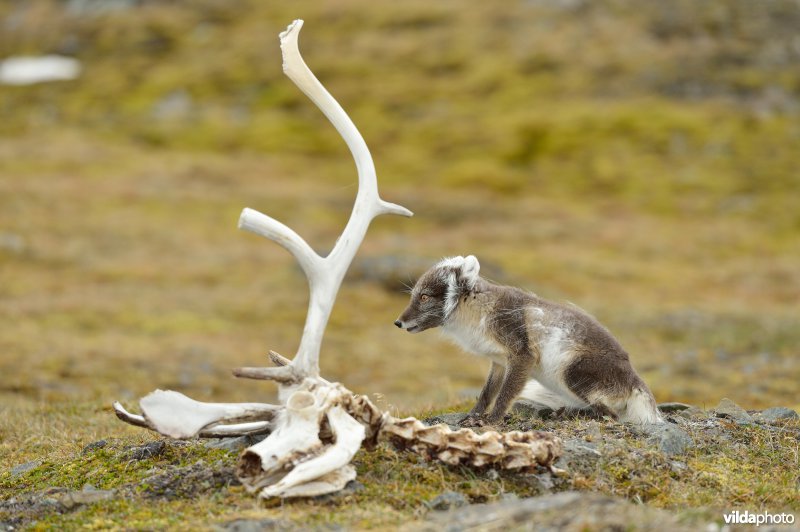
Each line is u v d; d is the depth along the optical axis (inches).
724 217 2181.3
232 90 3142.2
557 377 406.0
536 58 3243.1
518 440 320.2
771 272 1678.2
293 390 322.7
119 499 306.7
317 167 2536.9
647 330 1124.5
